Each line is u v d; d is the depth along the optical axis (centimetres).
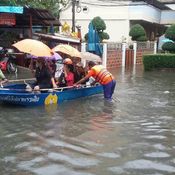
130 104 1377
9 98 1254
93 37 2436
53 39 2262
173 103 1409
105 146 884
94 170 741
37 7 2416
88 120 1123
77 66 1510
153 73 2577
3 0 2184
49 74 1362
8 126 1041
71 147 872
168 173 733
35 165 762
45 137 945
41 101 1305
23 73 2095
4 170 736
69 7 3803
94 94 1545
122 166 763
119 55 3064
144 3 3872
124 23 3838
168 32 3058
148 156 821
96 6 3862
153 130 1028
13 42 2331
